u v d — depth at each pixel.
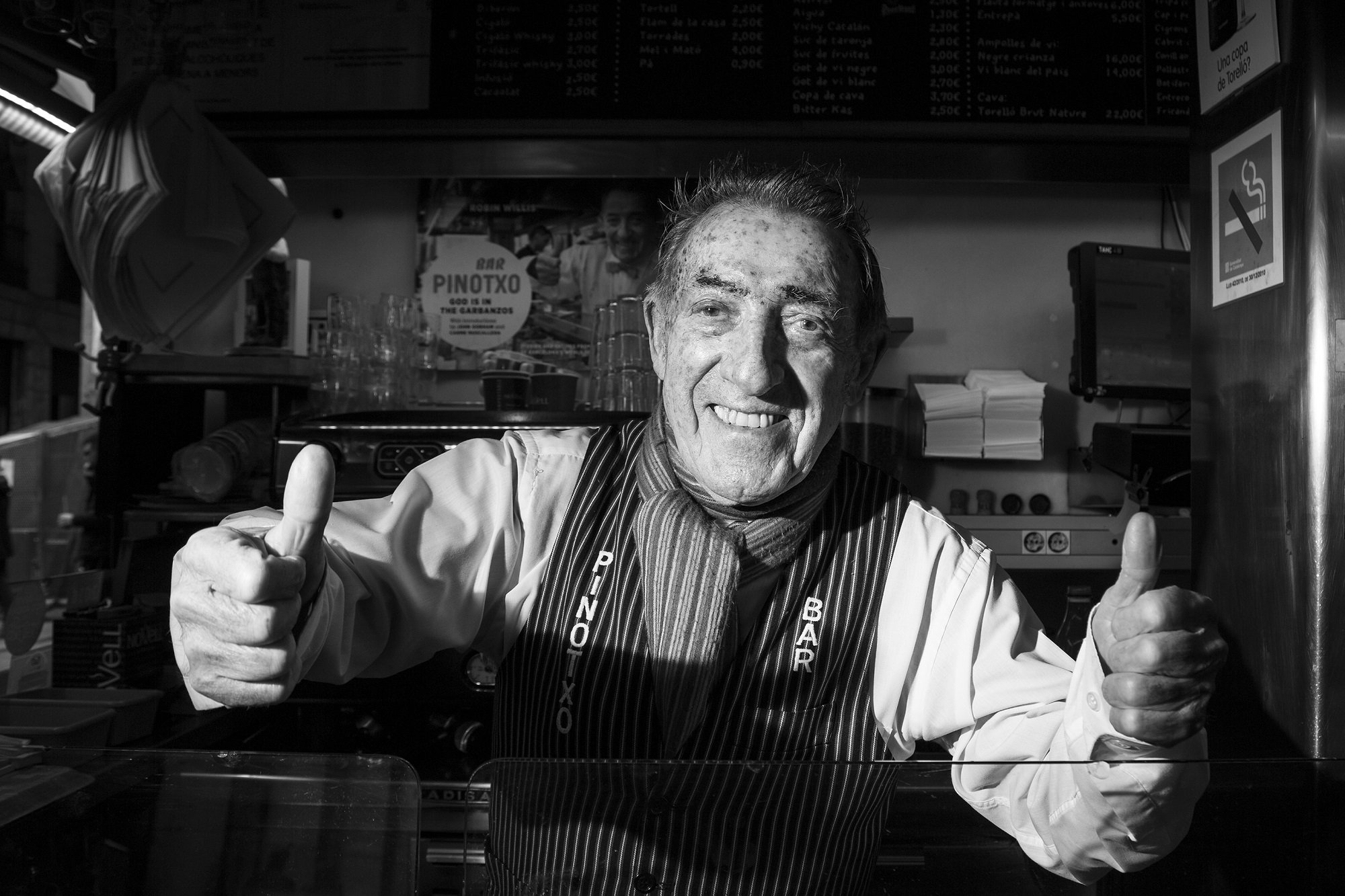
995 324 2.52
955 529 1.11
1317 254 1.23
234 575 0.67
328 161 2.36
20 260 3.97
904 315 2.51
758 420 0.99
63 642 1.64
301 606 0.74
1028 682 0.96
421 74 2.25
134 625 1.66
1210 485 1.46
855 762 0.67
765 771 0.66
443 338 2.45
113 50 2.10
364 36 2.25
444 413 1.83
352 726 1.78
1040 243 2.52
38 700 1.45
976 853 0.68
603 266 2.43
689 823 0.64
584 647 1.04
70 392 4.14
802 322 0.98
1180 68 2.27
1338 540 1.23
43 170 1.85
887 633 1.05
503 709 1.09
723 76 2.26
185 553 0.70
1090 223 2.53
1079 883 0.70
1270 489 1.31
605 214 2.44
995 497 2.47
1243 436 1.38
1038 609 2.32
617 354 2.19
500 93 2.25
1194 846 0.68
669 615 1.00
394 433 1.79
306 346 2.27
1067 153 2.30
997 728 0.95
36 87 2.04
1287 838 0.67
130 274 1.91
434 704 1.75
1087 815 0.68
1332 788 0.68
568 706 1.03
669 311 1.07
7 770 0.66
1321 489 1.23
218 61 2.24
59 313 4.10
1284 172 1.28
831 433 1.02
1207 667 0.69
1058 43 2.28
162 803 0.65
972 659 1.01
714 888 0.64
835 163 2.37
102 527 2.12
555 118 2.23
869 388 2.19
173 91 1.93
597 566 1.06
